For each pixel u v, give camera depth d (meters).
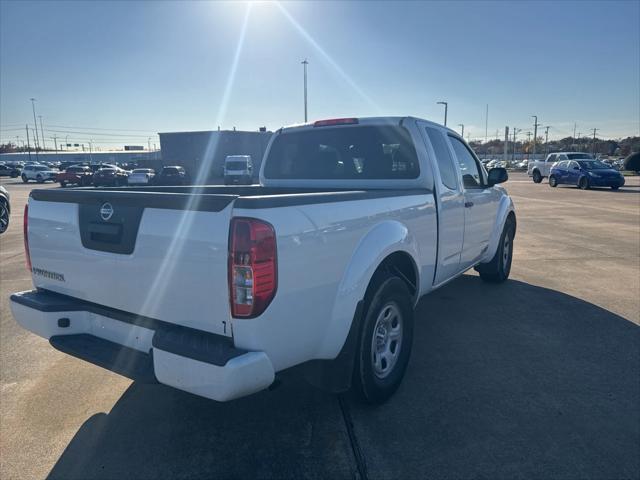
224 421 3.23
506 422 3.17
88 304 3.13
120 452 2.90
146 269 2.71
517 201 19.08
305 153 4.90
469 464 2.75
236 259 2.38
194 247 2.50
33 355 4.31
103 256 2.92
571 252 8.77
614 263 7.81
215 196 2.44
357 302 3.03
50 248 3.28
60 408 3.41
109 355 2.86
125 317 2.89
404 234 3.53
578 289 6.23
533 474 2.66
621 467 2.72
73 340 3.07
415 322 5.03
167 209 2.60
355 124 4.51
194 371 2.42
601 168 25.56
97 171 38.75
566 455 2.82
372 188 4.48
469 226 5.09
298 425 3.17
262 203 2.42
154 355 2.57
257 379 2.43
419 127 4.29
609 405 3.37
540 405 3.37
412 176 4.26
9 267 7.77
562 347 4.37
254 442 2.99
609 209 16.03
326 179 4.78
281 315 2.54
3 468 2.76
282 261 2.49
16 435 3.08
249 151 55.91
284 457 2.84
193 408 3.40
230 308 2.42
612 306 5.52
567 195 21.97
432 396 3.51
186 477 2.68
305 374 2.97
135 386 3.74
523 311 5.36
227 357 2.37
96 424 3.20
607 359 4.12
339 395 3.56
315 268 2.72
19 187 36.94
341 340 2.98
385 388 3.40
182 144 54.38
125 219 2.79
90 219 2.98
